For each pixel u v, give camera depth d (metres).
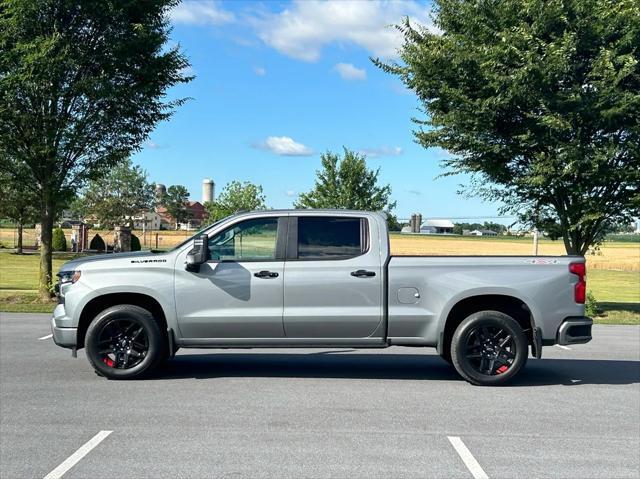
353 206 28.81
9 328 12.88
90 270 8.11
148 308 8.33
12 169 16.38
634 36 15.28
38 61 14.57
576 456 5.41
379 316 7.99
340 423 6.28
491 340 8.12
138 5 15.75
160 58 16.22
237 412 6.63
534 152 16.45
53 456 5.24
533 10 15.39
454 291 8.01
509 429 6.18
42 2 14.84
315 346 8.09
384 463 5.16
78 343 8.14
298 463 5.13
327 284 7.99
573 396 7.62
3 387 7.66
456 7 16.84
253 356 10.10
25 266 33.59
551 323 8.07
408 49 16.97
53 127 15.76
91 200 49.59
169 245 63.94
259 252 8.12
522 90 15.01
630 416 6.73
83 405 6.84
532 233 19.52
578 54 15.80
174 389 7.64
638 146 15.69
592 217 15.96
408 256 8.20
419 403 7.14
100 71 15.79
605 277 44.50
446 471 5.01
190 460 5.17
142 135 17.02
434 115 17.22
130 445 5.53
